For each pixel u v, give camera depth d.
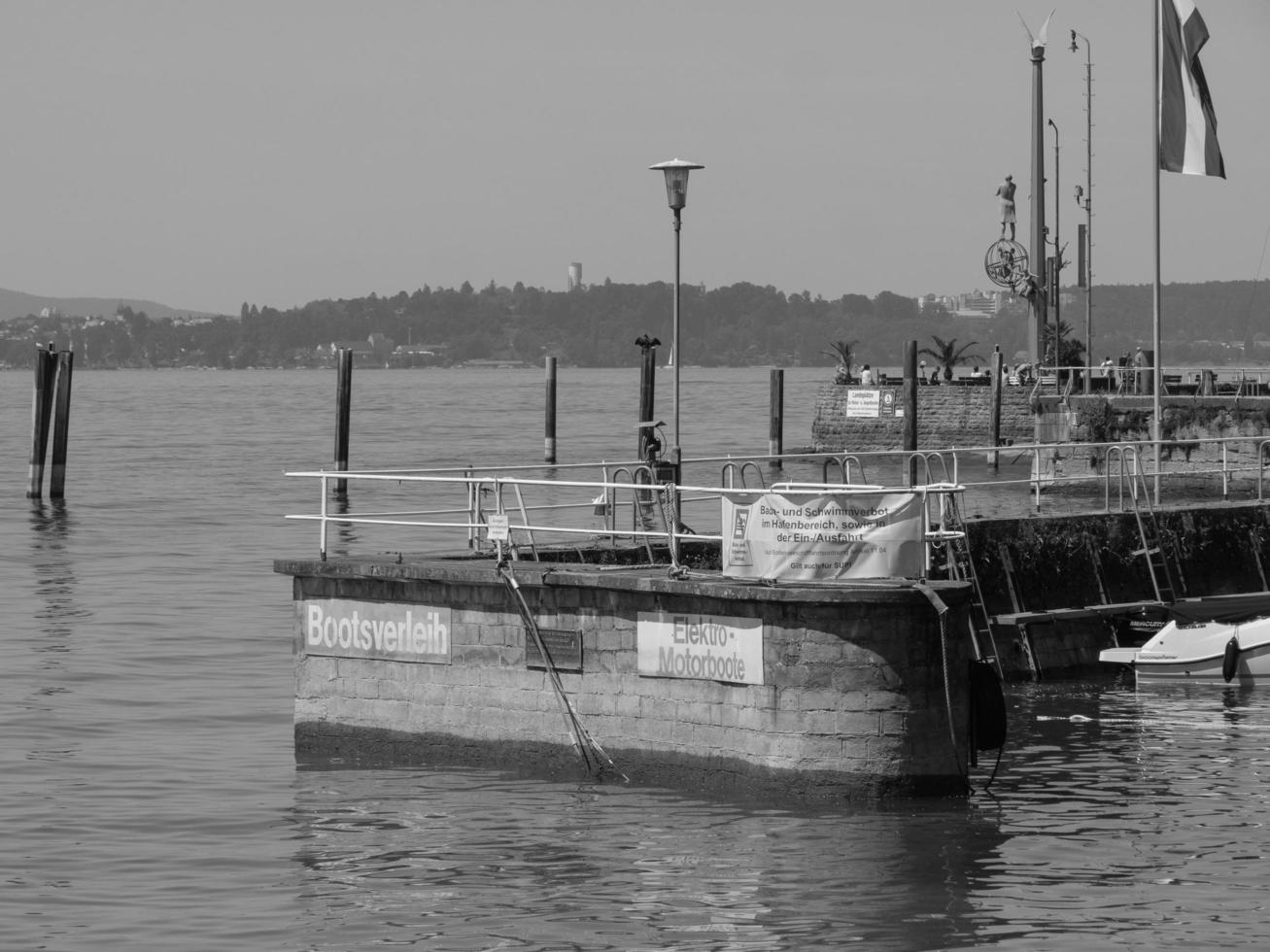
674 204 44.84
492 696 30.23
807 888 24.08
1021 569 42.25
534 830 26.84
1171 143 51.78
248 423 180.88
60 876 25.23
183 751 32.81
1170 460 78.44
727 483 42.50
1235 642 39.28
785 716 27.38
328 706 31.78
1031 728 34.69
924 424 104.69
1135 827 26.95
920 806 27.50
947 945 21.95
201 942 22.55
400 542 67.25
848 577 27.66
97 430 162.88
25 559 63.31
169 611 50.47
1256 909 23.23
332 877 25.02
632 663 28.89
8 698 37.62
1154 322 51.56
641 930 22.66
